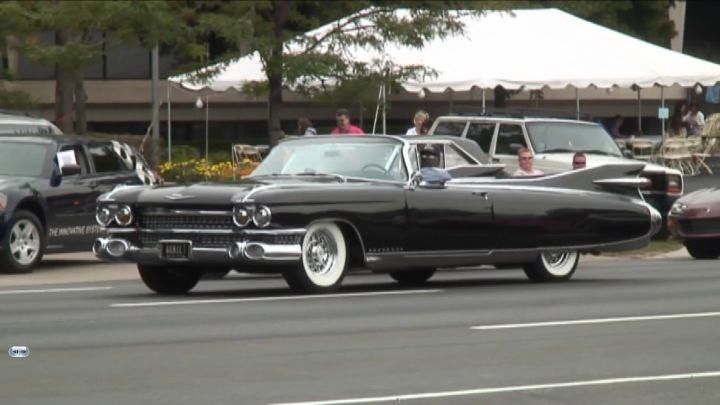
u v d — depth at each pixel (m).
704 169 134.12
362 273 66.62
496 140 90.31
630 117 173.38
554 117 94.19
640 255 84.56
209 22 98.50
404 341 42.28
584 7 163.75
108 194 55.16
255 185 53.59
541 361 38.88
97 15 94.00
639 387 35.28
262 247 52.12
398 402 32.91
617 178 62.50
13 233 68.56
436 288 58.94
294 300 53.03
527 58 109.94
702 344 42.19
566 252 62.09
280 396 33.50
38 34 114.38
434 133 94.31
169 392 33.88
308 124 100.31
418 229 55.97
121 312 49.34
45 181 70.50
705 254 81.38
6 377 35.81
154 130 105.69
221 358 38.84
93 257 78.56
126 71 147.12
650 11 171.62
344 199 54.16
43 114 140.75
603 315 48.91
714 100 172.12
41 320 47.12
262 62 101.44
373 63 103.50
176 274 56.75
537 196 59.41
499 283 61.88
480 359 39.12
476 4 104.94
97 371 36.69
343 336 43.22
